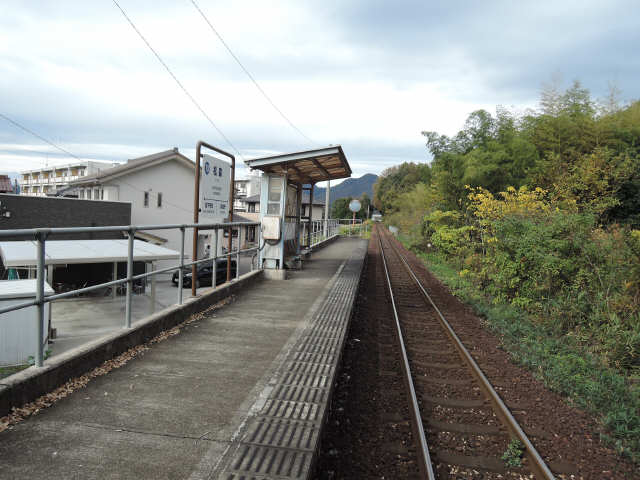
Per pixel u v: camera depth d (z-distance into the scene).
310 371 4.61
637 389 5.71
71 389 3.84
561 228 9.60
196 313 6.93
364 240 31.16
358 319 8.84
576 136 15.94
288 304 8.02
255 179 68.38
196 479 2.66
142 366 4.58
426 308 10.40
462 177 18.64
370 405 4.83
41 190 74.38
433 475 3.30
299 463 2.86
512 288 10.48
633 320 7.61
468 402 5.01
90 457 2.84
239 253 9.37
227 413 3.58
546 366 6.32
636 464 3.83
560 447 4.04
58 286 19.41
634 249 8.49
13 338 8.18
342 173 14.25
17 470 2.65
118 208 23.59
